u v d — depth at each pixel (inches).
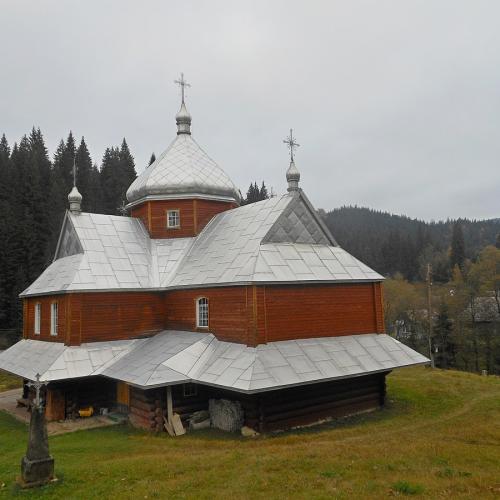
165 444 693.9
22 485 469.7
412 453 554.9
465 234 7790.4
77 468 530.0
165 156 1236.5
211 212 1167.6
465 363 2401.6
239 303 828.0
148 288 1002.7
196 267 984.3
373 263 4904.0
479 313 2819.9
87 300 946.7
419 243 5241.1
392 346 940.6
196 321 932.0
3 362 1058.1
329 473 478.0
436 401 973.8
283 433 764.0
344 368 815.1
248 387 688.4
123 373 837.2
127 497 436.8
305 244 944.9
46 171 3152.1
